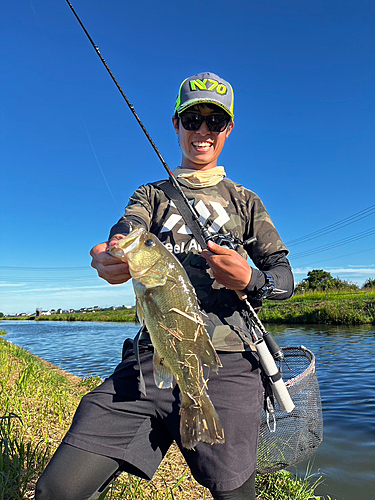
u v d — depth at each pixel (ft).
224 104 8.25
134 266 6.16
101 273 6.81
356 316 66.03
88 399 6.94
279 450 11.18
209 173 8.40
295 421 11.14
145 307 6.32
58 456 6.40
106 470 6.56
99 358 48.47
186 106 8.16
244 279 6.42
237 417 6.82
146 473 6.90
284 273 7.33
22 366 34.73
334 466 13.92
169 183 8.47
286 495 11.63
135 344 6.74
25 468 11.38
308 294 123.75
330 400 22.24
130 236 6.19
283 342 46.73
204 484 6.72
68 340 79.87
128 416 6.82
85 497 6.34
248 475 6.71
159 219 8.19
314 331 57.93
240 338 7.25
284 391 7.66
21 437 13.55
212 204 8.07
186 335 6.40
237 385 7.04
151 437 7.02
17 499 9.42
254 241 8.05
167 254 6.46
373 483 12.59
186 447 6.30
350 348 40.09
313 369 11.57
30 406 18.83
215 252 6.39
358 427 17.76
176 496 10.75
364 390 24.06
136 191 8.54
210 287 7.39
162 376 6.48
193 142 8.44
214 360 6.50
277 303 100.78
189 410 6.41
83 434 6.52
